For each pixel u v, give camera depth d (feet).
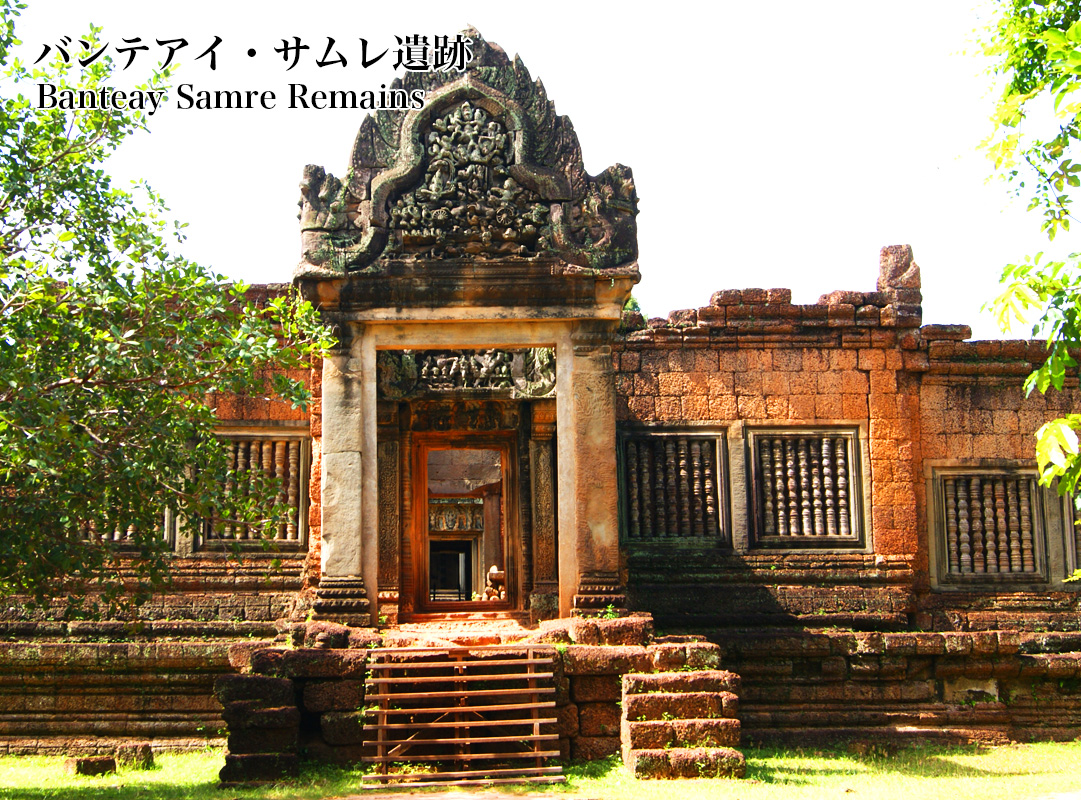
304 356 47.57
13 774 41.14
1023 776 38.75
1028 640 49.85
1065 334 25.13
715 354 52.85
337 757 36.96
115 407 33.81
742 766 35.42
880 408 52.54
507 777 35.09
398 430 53.62
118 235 35.27
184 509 34.91
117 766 41.73
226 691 36.40
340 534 41.91
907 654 48.47
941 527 53.11
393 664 37.11
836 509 52.03
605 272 42.96
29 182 34.94
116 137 35.83
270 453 51.85
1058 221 30.32
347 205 43.32
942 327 53.21
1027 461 53.31
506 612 52.54
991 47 37.70
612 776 35.55
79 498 32.78
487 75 44.75
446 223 43.27
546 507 53.62
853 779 37.27
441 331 43.37
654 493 51.88
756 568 51.11
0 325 31.71
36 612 49.57
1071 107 23.79
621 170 44.45
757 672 48.57
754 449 52.19
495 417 55.16
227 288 39.17
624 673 38.17
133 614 39.11
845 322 52.75
